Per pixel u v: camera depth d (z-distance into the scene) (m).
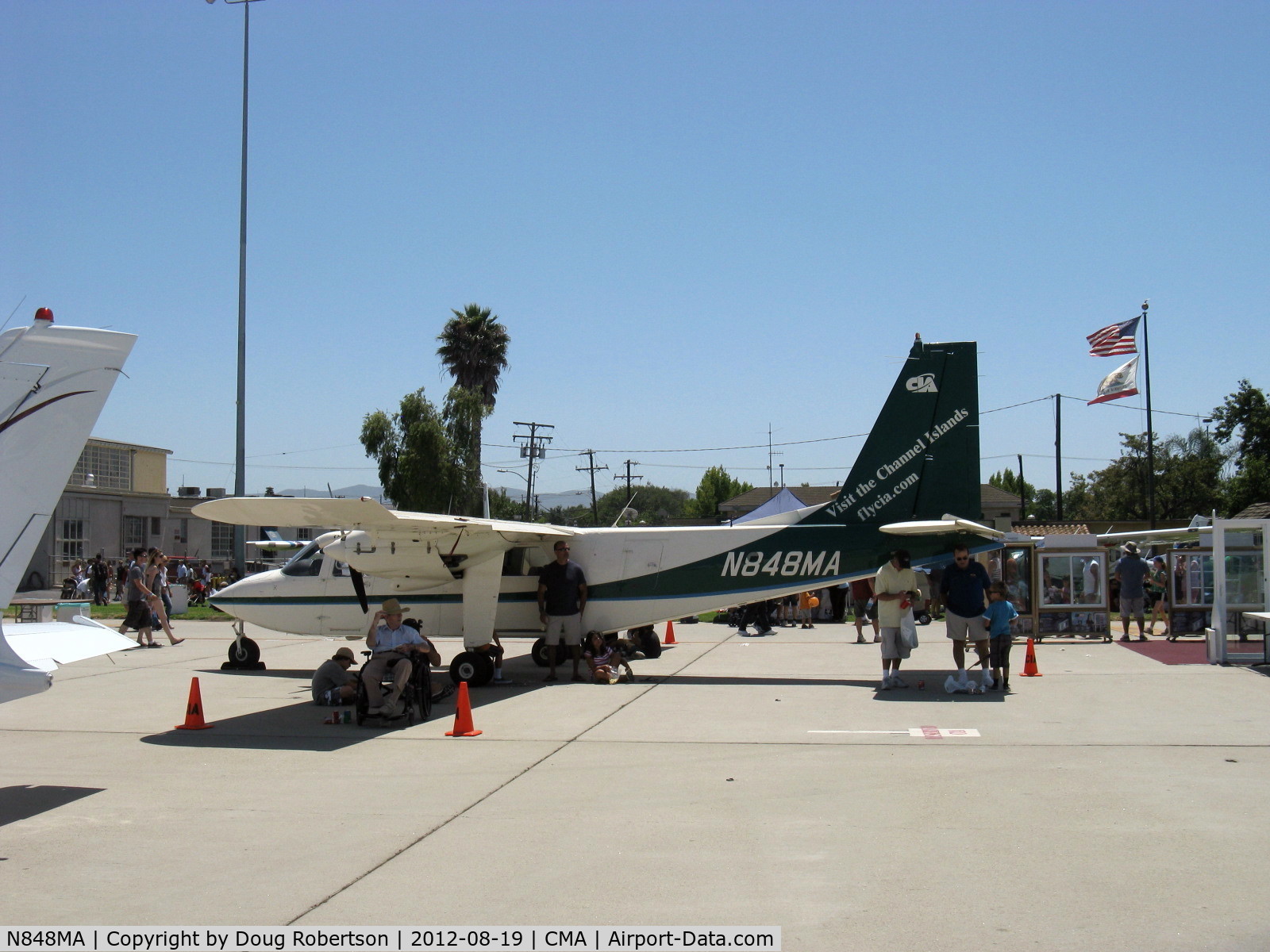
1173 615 18.14
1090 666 14.70
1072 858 5.85
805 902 5.17
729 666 15.58
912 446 13.91
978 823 6.57
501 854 6.01
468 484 42.53
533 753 9.00
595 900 5.24
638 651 16.64
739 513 70.44
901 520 13.91
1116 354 31.78
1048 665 14.98
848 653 17.44
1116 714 10.68
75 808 7.17
